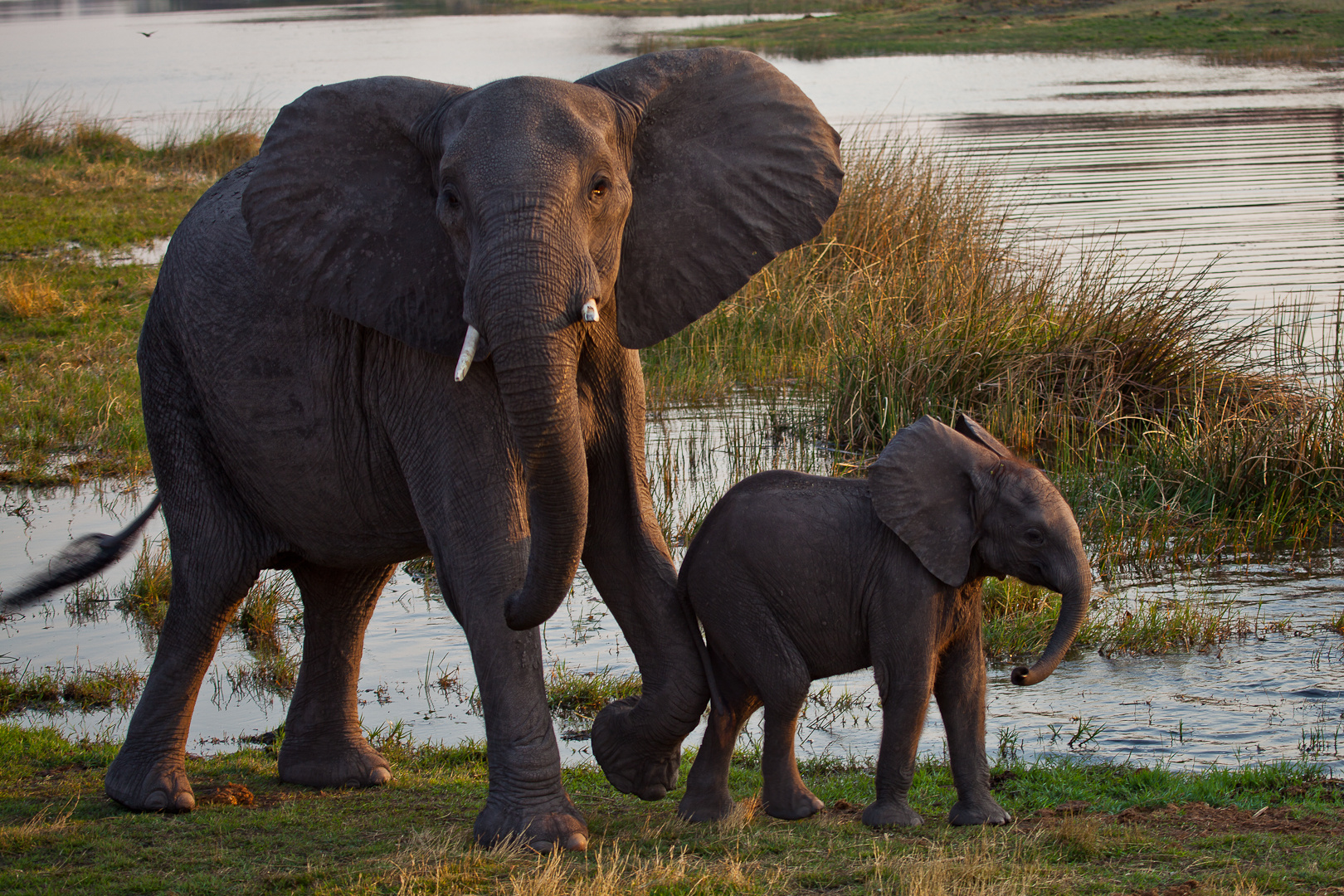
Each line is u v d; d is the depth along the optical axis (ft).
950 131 154.30
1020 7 332.19
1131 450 59.77
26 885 25.86
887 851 25.70
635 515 28.73
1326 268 86.12
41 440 64.39
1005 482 27.50
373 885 24.85
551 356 23.31
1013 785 31.73
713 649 29.22
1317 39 253.03
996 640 42.29
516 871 25.20
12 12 615.16
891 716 27.78
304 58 298.15
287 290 27.48
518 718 27.14
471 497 27.32
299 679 33.60
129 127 174.09
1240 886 23.25
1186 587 47.11
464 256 25.16
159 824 29.55
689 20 402.93
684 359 75.56
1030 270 75.77
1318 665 40.14
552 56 283.38
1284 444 54.65
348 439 29.30
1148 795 30.37
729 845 26.78
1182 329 65.05
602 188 25.07
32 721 38.63
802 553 28.02
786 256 84.28
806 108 28.48
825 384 67.36
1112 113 170.30
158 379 31.78
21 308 83.61
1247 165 128.47
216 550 31.35
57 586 36.96
